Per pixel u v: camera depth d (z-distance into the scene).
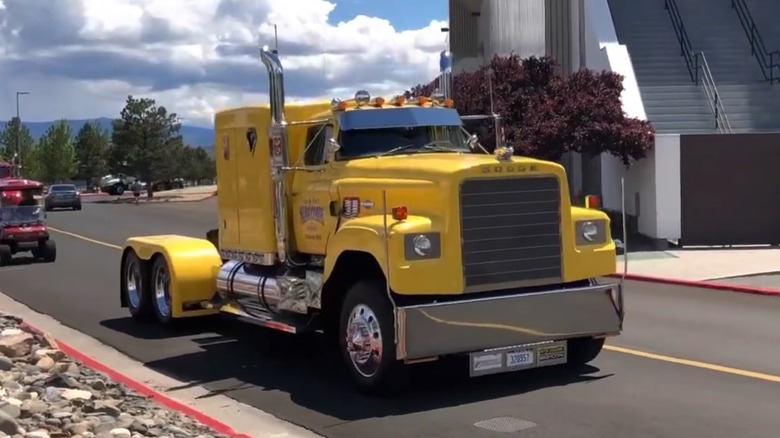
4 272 22.02
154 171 67.19
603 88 23.03
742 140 21.94
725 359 10.38
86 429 7.30
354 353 9.12
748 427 7.70
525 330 8.89
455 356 9.70
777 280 16.94
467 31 43.62
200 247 13.05
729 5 30.48
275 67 10.37
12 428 6.98
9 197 23.50
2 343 10.30
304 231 10.45
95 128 100.62
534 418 8.11
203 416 8.34
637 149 22.25
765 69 27.48
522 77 24.50
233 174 11.70
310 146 10.51
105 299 16.89
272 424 8.35
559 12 30.55
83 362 10.75
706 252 21.23
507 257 8.87
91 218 44.09
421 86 18.81
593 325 9.30
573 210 9.62
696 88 26.27
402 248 8.41
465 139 10.95
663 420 7.95
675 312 13.93
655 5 30.50
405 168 9.15
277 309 10.76
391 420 8.24
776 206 21.98
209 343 12.30
